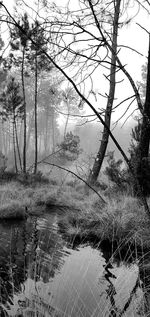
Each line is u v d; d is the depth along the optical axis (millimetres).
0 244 5379
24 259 4598
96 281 3785
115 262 4555
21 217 7859
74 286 3604
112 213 6492
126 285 3637
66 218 7449
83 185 13719
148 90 4934
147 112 4973
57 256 4812
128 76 3311
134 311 2939
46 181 15414
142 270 4180
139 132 8516
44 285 3602
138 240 5289
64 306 3039
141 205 6875
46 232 6441
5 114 16906
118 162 10047
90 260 4633
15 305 3018
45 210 9250
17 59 14453
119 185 9062
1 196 9742
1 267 4203
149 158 7371
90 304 3115
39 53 2703
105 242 5691
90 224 6469
